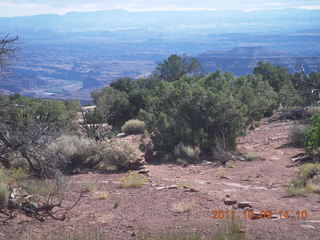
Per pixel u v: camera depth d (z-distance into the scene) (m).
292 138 18.86
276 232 6.38
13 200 8.80
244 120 19.03
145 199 10.00
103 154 15.17
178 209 8.58
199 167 15.63
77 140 15.56
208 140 17.89
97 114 27.78
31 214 8.48
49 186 10.52
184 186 11.41
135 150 15.51
